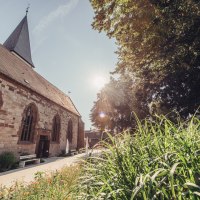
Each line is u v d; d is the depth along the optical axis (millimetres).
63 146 22781
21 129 14367
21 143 14297
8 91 12961
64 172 6066
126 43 10031
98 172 2252
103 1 8578
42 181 4625
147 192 1569
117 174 1902
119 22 8891
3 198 4105
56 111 20750
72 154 22219
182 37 8969
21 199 3922
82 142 29000
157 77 13414
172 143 1832
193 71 10781
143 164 1850
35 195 3953
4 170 10594
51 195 3670
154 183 1616
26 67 21094
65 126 23516
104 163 2275
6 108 12758
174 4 7691
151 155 1924
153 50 9875
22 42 27250
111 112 27812
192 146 1683
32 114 16172
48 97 18516
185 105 12789
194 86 11695
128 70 13102
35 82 18969
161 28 8227
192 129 2002
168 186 1529
